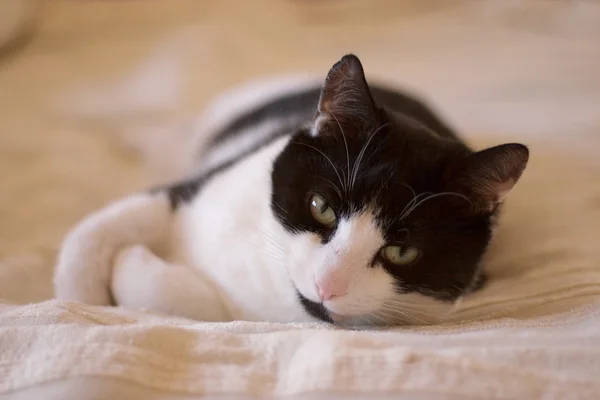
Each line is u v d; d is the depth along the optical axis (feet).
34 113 2.08
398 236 1.31
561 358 1.12
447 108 2.15
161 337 1.13
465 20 2.92
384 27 2.89
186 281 1.42
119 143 2.06
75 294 1.44
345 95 1.34
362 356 1.09
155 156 2.03
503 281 1.45
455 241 1.35
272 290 1.41
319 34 2.81
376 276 1.31
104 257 1.47
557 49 2.56
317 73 2.29
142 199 1.58
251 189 1.46
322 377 1.07
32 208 1.74
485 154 1.29
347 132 1.37
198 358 1.12
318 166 1.36
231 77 2.35
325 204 1.34
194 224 1.52
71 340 1.11
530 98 2.20
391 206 1.31
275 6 2.94
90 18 2.58
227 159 1.67
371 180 1.32
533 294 1.36
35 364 1.09
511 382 1.07
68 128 2.05
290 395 1.07
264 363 1.11
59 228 1.70
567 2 2.91
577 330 1.23
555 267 1.42
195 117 2.15
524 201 1.70
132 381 1.07
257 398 1.07
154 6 2.70
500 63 2.47
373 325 1.36
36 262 1.57
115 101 2.18
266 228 1.41
